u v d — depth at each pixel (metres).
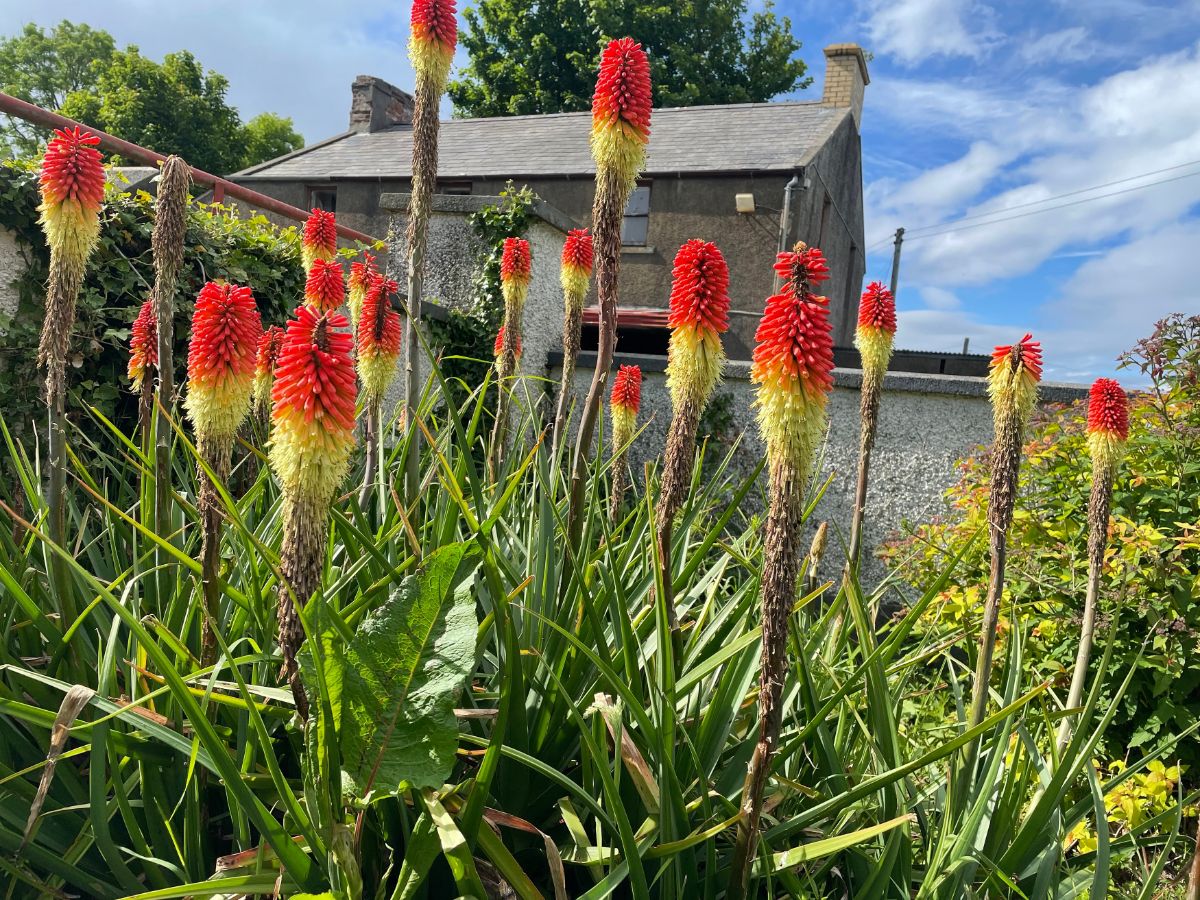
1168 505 4.79
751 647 2.37
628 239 18.53
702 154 18.30
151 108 30.41
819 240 19.17
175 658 2.33
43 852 1.97
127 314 4.86
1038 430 5.44
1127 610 4.30
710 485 3.53
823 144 17.80
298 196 20.42
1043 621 4.39
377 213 19.66
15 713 1.76
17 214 4.36
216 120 32.38
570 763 2.48
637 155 2.47
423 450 3.96
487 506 3.09
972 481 5.85
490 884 2.08
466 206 8.53
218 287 2.08
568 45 30.22
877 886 2.08
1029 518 4.81
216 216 5.86
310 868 1.76
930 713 3.57
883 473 7.92
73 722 1.74
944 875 2.09
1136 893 3.14
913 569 5.33
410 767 1.73
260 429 3.07
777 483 1.67
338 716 1.72
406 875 1.80
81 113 31.16
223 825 2.38
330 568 2.55
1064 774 2.19
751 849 1.84
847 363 9.99
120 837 2.28
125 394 4.97
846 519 7.97
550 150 20.05
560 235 9.12
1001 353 2.21
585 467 2.56
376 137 22.88
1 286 4.39
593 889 1.82
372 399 3.17
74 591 2.68
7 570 2.26
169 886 2.08
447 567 1.77
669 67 30.28
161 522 2.46
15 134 9.25
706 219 17.55
